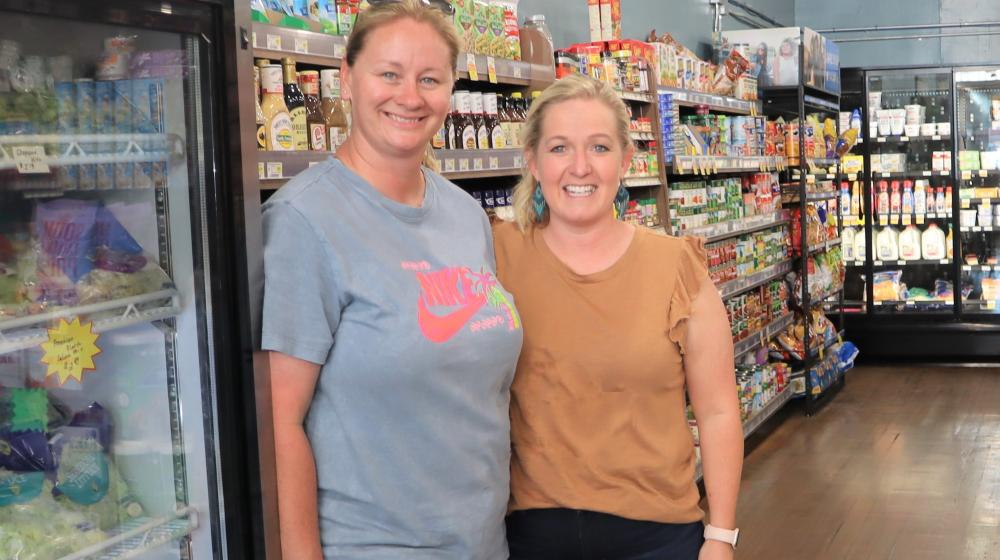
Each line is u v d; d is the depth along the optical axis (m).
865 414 6.89
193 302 1.76
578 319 2.19
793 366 7.05
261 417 1.81
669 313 2.19
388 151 1.91
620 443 2.18
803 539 4.57
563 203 2.18
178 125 1.72
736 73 6.62
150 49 1.68
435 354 1.86
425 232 1.98
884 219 8.70
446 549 1.97
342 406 1.88
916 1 9.99
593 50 4.79
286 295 1.81
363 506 1.89
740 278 6.09
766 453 6.03
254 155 1.81
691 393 2.33
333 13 2.98
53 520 1.70
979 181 8.73
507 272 2.27
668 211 5.12
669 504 2.20
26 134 1.57
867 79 8.58
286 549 1.86
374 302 1.84
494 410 2.02
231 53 1.75
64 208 1.67
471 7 3.63
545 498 2.20
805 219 7.00
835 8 10.26
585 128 2.15
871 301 8.61
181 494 1.80
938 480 5.36
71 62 1.62
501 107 3.86
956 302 8.46
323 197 1.86
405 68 1.88
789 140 7.33
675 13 7.17
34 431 1.69
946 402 7.14
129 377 1.81
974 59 9.90
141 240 1.77
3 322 1.55
